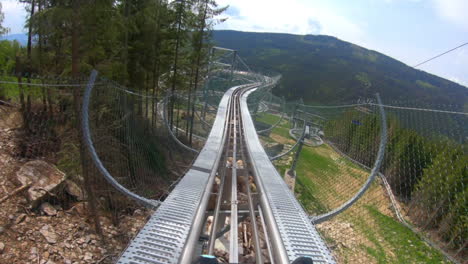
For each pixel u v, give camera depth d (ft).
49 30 21.83
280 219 14.24
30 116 29.25
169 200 14.83
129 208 31.04
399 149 26.05
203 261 9.21
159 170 38.99
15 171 25.46
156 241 10.68
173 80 54.34
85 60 26.20
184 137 64.95
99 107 26.99
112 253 23.68
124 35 36.40
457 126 17.38
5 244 19.60
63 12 18.61
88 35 22.44
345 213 34.86
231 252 12.64
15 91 29.76
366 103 34.14
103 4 20.83
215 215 16.98
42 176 25.81
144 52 44.27
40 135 28.17
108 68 27.25
